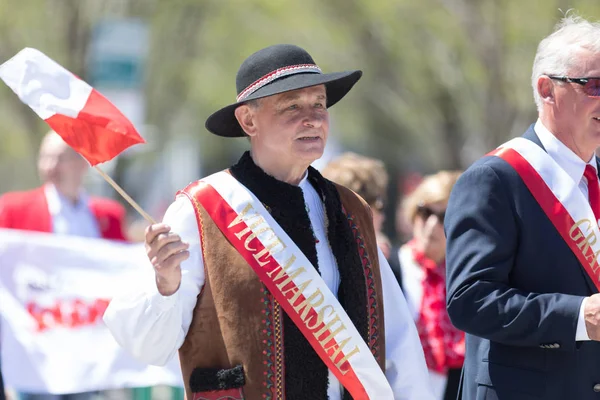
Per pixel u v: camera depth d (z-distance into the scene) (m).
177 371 11.57
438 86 34.59
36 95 6.26
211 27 36.03
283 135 6.70
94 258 11.86
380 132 44.66
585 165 7.41
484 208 7.16
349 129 44.91
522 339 6.88
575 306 6.80
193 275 6.55
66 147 13.09
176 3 34.06
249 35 36.97
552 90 7.36
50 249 11.76
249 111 6.87
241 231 6.61
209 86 38.19
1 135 41.22
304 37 36.22
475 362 7.44
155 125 37.47
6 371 11.48
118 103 18.56
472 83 32.97
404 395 7.08
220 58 37.72
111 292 11.80
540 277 7.15
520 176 7.23
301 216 6.75
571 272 7.15
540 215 7.18
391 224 43.03
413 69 34.44
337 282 6.82
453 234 7.24
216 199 6.70
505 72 30.75
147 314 6.28
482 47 30.73
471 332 7.04
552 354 7.06
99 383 11.56
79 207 13.37
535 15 30.08
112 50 18.58
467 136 35.47
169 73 35.78
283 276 6.55
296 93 6.72
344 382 6.58
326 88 7.16
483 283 7.00
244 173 6.83
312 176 7.06
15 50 31.25
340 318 6.58
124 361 11.60
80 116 6.25
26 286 11.64
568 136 7.35
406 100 36.06
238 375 6.39
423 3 32.50
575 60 7.23
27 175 53.59
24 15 30.61
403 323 7.18
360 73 6.99
